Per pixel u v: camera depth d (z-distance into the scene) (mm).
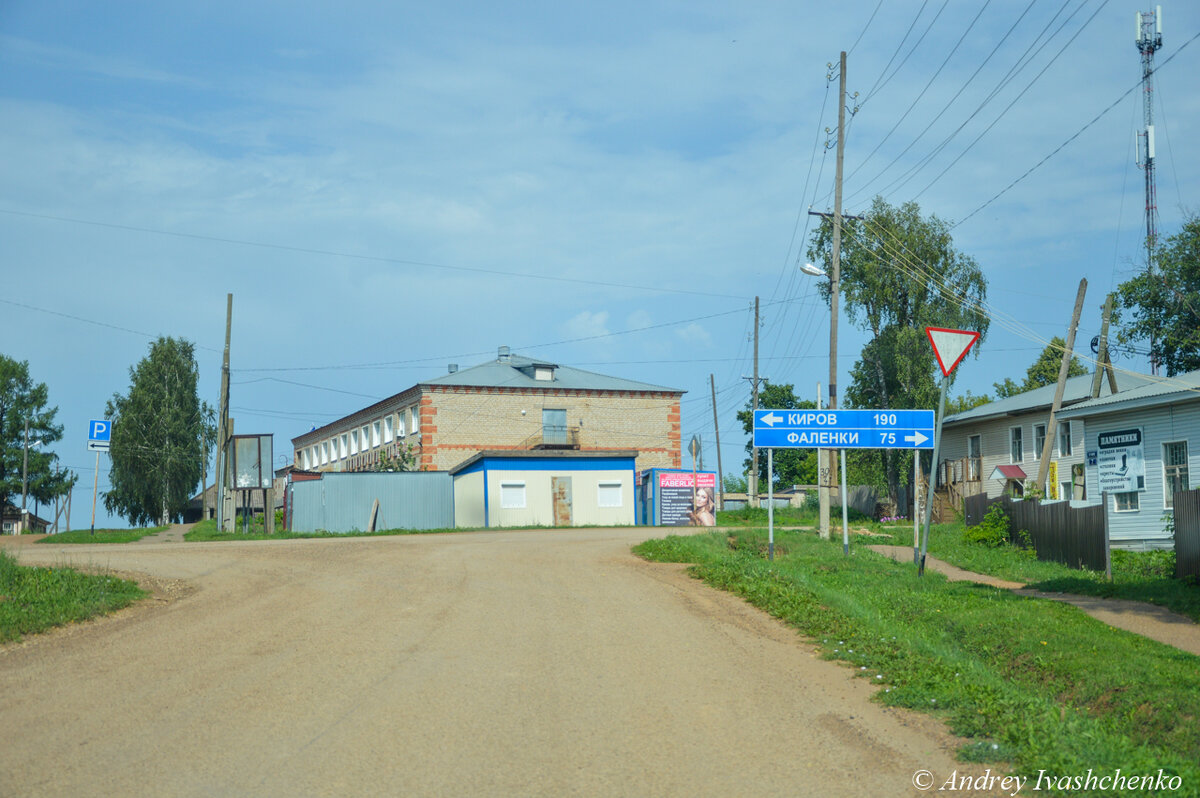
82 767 6531
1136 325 51281
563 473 44094
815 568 20297
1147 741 8203
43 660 9906
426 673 9359
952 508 44781
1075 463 38125
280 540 28859
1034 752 6695
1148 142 44000
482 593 14758
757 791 6195
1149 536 27125
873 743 7273
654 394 61406
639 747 7105
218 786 6184
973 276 47469
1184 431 26125
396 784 6254
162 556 20578
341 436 73000
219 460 40375
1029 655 11836
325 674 9297
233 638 11125
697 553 20547
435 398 57250
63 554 20891
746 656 10508
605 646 10828
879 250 48094
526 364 61156
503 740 7230
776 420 22125
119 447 64688
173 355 68062
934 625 14188
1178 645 12680
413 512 43281
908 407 47188
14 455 72500
